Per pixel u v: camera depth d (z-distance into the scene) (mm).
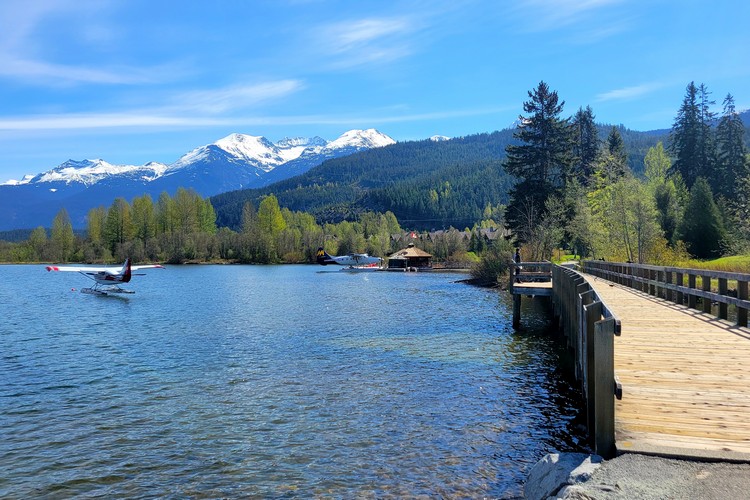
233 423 10531
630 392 7469
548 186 51688
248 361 16500
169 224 134375
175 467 8445
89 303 37844
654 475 5086
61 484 7910
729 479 4918
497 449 8805
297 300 38062
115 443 9570
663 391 7512
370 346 18594
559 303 20125
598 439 5895
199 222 145875
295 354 17422
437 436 9492
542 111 53312
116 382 14172
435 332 21562
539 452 8633
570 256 66875
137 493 7578
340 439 9477
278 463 8492
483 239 110375
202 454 8953
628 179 52219
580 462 6375
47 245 133000
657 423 6301
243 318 27891
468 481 7594
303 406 11547
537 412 10766
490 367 14930
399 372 14508
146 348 19281
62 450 9273
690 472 5109
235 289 50344
